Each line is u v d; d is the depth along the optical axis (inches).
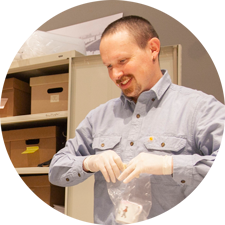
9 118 82.2
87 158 43.7
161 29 90.4
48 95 79.6
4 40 86.0
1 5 124.5
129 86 42.9
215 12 84.3
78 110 71.1
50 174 48.1
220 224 74.4
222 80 80.5
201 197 39.2
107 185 42.3
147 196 39.1
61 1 111.4
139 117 44.2
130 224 36.7
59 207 76.0
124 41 41.5
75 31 105.3
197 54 84.6
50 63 77.2
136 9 95.7
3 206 81.4
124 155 43.3
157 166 35.5
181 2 89.0
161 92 43.9
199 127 38.8
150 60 43.1
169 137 40.4
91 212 65.0
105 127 47.1
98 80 70.8
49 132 78.7
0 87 86.0
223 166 34.3
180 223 37.8
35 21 116.2
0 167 83.4
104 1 102.1
